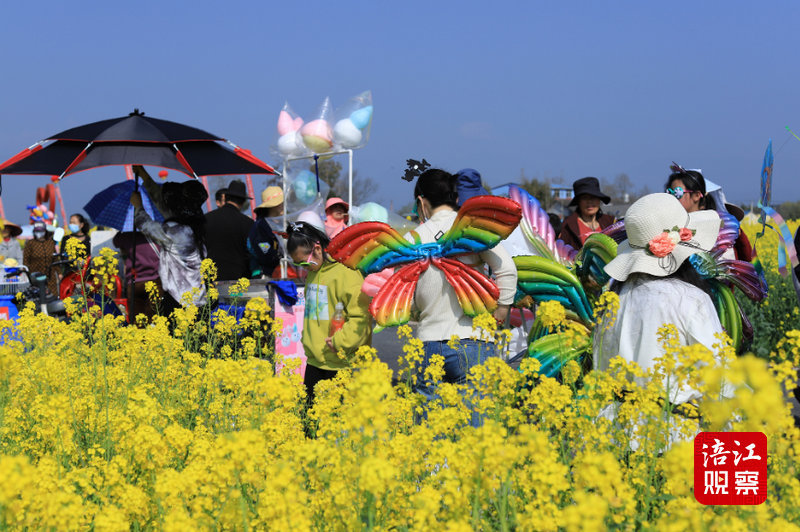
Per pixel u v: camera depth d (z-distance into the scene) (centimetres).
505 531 243
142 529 291
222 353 583
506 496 257
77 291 737
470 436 247
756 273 469
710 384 234
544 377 325
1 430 361
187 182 720
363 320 511
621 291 381
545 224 667
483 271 461
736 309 456
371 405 243
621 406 330
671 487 251
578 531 202
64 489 273
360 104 928
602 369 379
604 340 382
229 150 775
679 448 230
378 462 227
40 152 721
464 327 445
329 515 267
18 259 1532
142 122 742
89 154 714
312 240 534
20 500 242
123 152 715
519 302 577
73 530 251
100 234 1288
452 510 242
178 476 264
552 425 335
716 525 219
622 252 388
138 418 340
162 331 541
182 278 703
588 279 540
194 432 382
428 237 452
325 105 935
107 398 393
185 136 742
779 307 920
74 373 444
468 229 432
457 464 246
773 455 266
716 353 342
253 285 757
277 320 582
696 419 334
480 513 261
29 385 428
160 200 741
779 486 259
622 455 313
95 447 343
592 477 229
